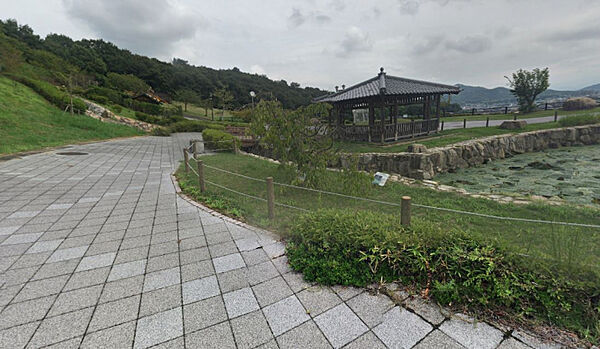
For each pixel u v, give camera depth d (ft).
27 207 14.42
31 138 35.09
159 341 5.78
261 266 8.75
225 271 8.48
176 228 11.87
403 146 35.88
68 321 6.33
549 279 6.28
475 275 6.81
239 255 9.47
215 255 9.48
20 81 58.44
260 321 6.36
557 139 39.93
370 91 39.11
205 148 40.55
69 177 21.20
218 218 13.05
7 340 5.74
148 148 40.50
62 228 11.80
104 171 23.91
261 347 5.62
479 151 33.37
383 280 7.60
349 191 16.94
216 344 5.69
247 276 8.21
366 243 8.03
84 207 14.57
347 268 7.87
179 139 55.83
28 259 9.15
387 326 6.13
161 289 7.59
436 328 6.03
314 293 7.35
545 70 70.69
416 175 26.84
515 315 6.16
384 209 14.93
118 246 10.19
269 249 9.87
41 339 5.79
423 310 6.59
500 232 11.35
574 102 67.62
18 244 10.24
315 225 9.34
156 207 14.66
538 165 29.50
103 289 7.57
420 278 7.41
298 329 6.10
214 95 154.51
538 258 6.88
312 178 17.99
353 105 44.91
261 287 7.66
